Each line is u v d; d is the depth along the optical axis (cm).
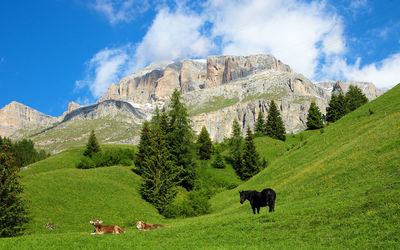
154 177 5222
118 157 7500
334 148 4697
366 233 1401
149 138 6675
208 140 10062
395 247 1188
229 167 9312
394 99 5622
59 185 4706
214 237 1848
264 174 5734
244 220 2148
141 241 1900
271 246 1491
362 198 1958
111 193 4997
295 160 5484
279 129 11275
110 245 1794
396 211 1528
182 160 6631
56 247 1733
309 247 1379
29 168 7444
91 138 9025
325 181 3300
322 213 1858
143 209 4725
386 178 2391
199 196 4984
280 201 3381
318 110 11931
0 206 2756
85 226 3612
